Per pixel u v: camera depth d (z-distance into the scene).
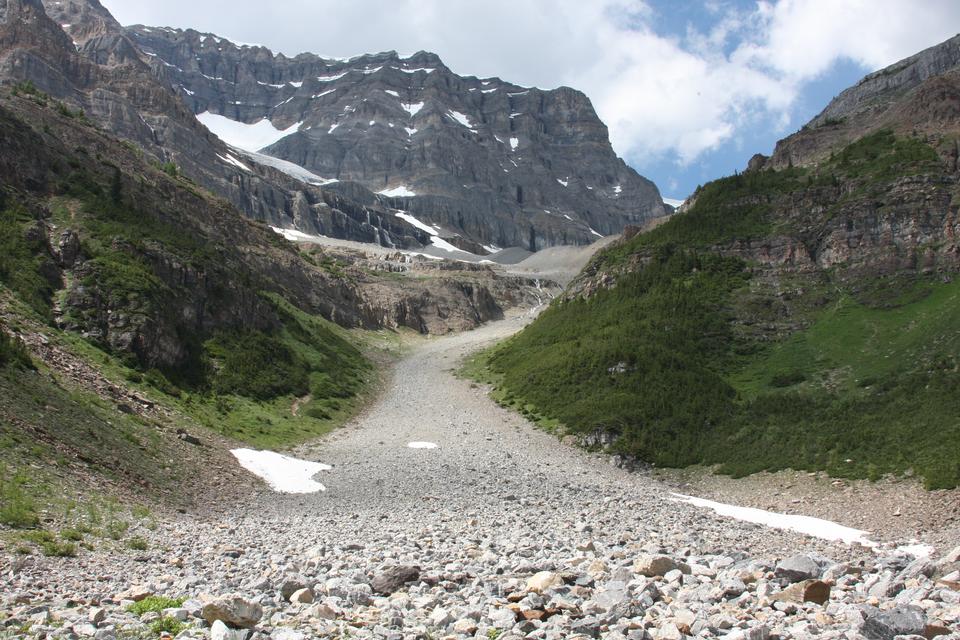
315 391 89.25
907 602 16.28
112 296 68.75
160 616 16.47
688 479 62.66
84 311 65.50
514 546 28.77
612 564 23.69
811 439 60.72
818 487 52.78
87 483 35.47
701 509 50.91
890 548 37.50
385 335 168.00
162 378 65.75
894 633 13.44
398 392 107.62
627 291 105.88
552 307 127.06
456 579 20.92
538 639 14.31
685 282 100.06
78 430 42.03
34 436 37.41
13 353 46.97
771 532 42.62
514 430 80.75
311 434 74.31
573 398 84.44
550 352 103.75
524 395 93.56
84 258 72.44
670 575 20.00
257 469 54.75
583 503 50.41
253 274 122.31
